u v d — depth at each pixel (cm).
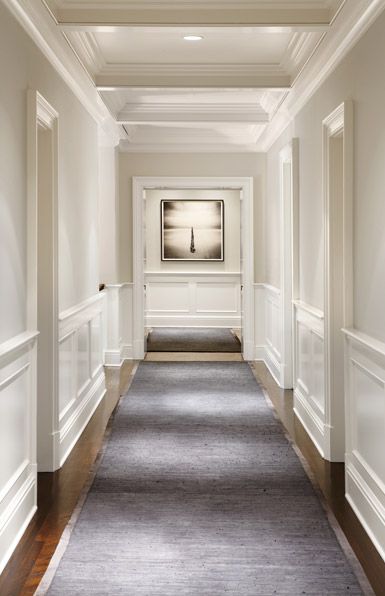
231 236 1172
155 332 1129
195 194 1172
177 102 668
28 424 339
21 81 325
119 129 729
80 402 518
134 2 374
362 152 340
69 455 452
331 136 421
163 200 1171
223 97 649
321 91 451
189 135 805
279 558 293
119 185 833
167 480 399
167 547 305
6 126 298
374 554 298
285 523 333
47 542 311
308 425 507
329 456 435
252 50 484
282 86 537
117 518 340
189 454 453
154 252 1173
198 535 318
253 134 784
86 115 538
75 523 333
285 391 662
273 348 748
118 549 303
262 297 841
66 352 458
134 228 837
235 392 658
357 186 351
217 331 1141
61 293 436
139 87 534
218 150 821
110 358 807
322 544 308
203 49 482
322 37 405
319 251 465
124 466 427
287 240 659
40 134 400
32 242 337
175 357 877
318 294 472
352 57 360
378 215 311
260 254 839
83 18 378
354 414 360
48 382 413
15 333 314
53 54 384
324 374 442
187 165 827
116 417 557
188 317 1177
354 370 359
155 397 635
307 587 266
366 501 326
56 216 408
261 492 379
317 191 469
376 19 312
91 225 571
